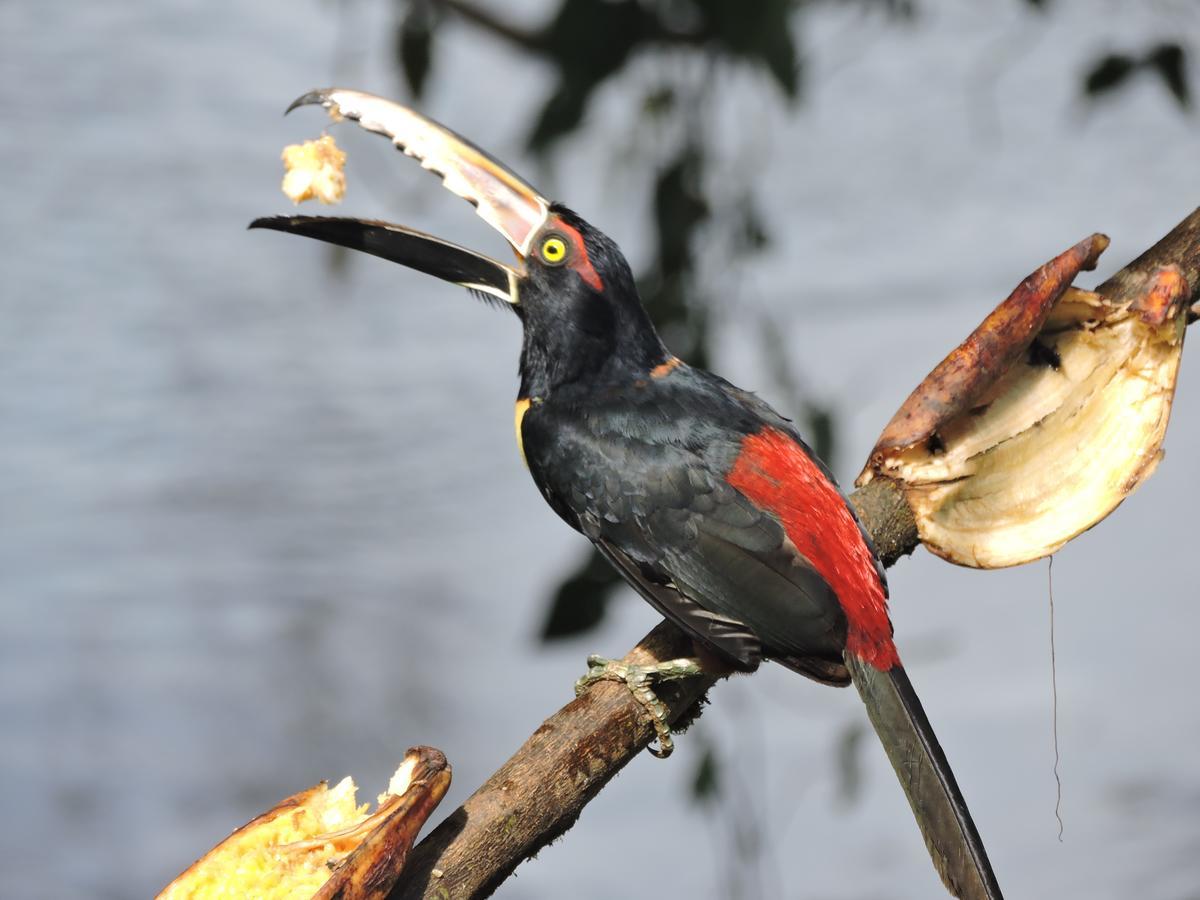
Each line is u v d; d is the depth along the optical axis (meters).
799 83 10.02
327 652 19.36
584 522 9.07
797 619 8.34
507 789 7.23
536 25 12.78
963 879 7.59
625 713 7.93
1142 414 8.98
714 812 12.77
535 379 9.48
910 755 7.95
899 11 12.15
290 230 9.36
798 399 11.80
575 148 11.55
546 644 10.61
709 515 8.68
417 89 12.02
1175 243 9.25
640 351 9.40
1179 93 12.12
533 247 9.34
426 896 6.82
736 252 11.53
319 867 6.57
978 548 9.06
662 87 11.45
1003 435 9.07
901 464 9.10
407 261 9.42
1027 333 8.83
